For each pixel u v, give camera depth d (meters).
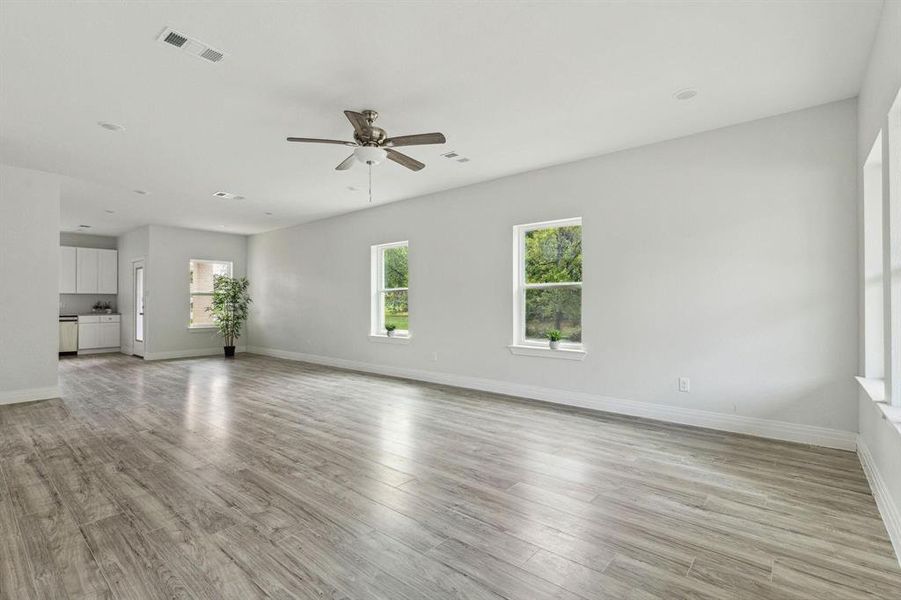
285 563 1.96
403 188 5.95
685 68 2.95
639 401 4.37
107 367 7.60
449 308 6.01
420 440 3.66
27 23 2.44
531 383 5.19
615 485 2.78
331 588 1.79
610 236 4.55
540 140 4.21
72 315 9.34
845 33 2.57
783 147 3.63
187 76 3.03
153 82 3.11
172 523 2.30
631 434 3.80
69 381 6.30
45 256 5.16
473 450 3.42
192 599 1.72
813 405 3.51
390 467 3.08
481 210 5.65
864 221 3.10
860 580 1.84
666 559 2.00
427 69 2.95
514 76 3.04
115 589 1.78
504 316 5.43
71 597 1.73
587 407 4.72
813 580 1.84
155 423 4.17
